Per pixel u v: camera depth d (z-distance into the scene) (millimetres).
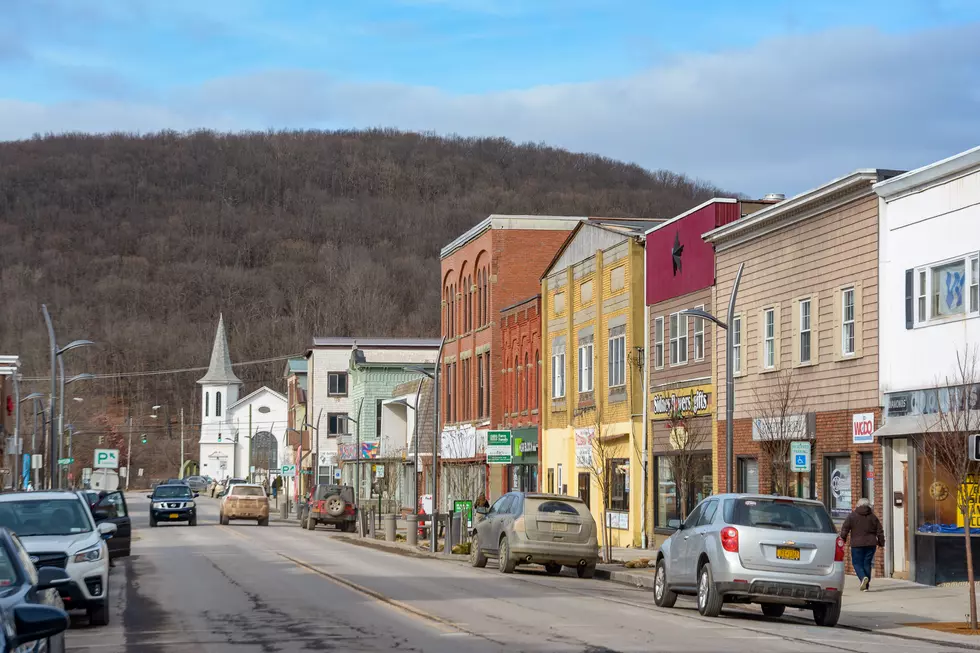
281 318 177500
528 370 53469
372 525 53312
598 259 45031
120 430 156250
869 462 28625
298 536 51406
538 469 51500
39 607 7797
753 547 18984
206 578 27219
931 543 26047
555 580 28094
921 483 26578
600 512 43875
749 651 14906
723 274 36094
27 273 174375
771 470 31781
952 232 26094
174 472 167500
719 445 35812
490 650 14766
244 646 15320
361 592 23391
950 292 26203
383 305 174125
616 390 43250
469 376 62000
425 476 70000
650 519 40250
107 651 15039
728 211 36812
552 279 50375
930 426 25578
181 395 168625
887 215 28281
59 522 18797
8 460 72250
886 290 28203
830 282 30391
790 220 32281
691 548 20266
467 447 60625
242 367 171750
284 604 21000
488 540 30969
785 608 23047
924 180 26844
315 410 101938
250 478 137375
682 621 18656
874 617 20594
